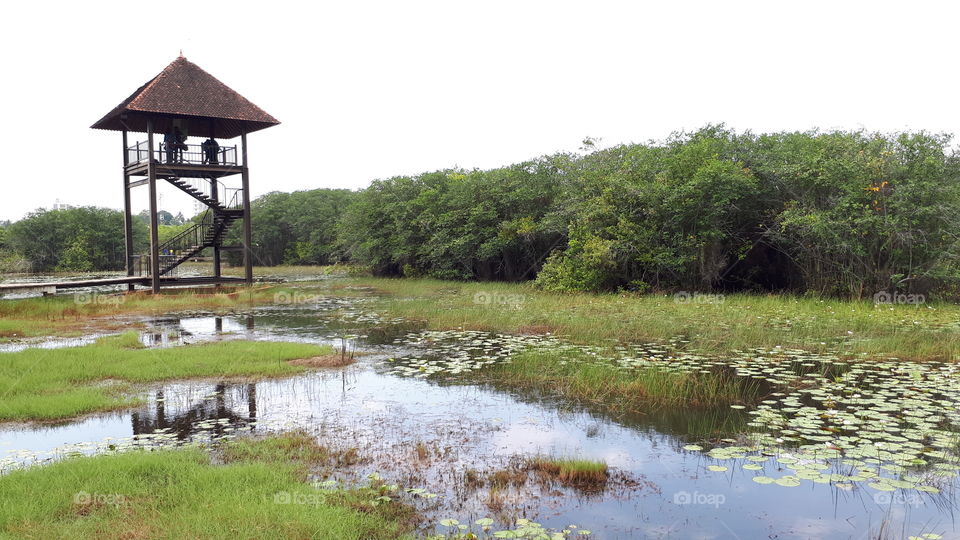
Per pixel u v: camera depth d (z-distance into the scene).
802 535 4.36
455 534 4.33
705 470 5.59
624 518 4.65
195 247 25.61
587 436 6.55
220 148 23.73
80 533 4.17
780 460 5.64
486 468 5.65
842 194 16.77
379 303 19.91
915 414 6.87
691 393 8.06
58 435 6.59
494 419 7.16
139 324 15.40
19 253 51.09
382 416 7.29
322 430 6.77
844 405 7.33
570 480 5.37
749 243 19.72
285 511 4.47
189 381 8.98
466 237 27.22
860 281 16.55
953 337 11.03
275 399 8.03
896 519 4.61
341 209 50.84
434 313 16.28
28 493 4.77
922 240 15.59
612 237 20.09
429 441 6.40
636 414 7.29
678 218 18.64
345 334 13.51
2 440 6.43
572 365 9.70
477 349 11.38
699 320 13.61
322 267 50.28
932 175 15.78
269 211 53.88
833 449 5.84
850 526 4.51
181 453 5.77
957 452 5.75
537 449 6.15
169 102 21.78
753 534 4.39
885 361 9.65
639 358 10.12
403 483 5.30
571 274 20.83
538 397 8.10
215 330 14.30
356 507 4.73
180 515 4.43
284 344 11.65
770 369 9.22
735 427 6.74
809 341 11.13
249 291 23.38
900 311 14.12
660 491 5.14
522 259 28.08
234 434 6.62
